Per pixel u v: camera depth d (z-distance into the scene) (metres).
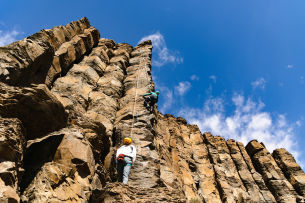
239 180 23.23
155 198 6.07
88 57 16.52
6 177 4.52
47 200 5.02
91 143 8.07
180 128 25.36
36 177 5.42
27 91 5.77
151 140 10.30
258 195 21.98
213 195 18.66
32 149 6.35
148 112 12.13
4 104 5.52
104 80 15.16
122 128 10.99
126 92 14.79
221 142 28.03
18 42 7.58
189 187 15.95
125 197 5.76
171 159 15.68
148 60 19.30
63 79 12.58
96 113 11.62
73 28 16.22
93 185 6.77
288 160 26.92
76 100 11.69
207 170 21.25
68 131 7.28
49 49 8.80
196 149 23.70
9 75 6.68
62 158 6.21
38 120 6.13
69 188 5.76
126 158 6.88
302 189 23.23
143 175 8.38
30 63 7.61
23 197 4.88
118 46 21.52
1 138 4.79
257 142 29.34
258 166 26.62
